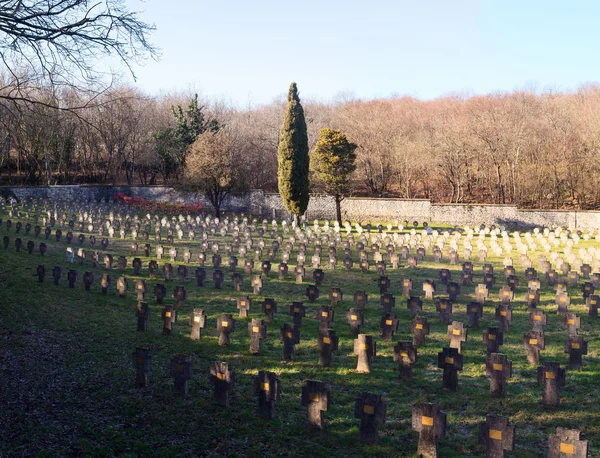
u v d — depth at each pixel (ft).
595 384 44.47
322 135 170.19
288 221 173.88
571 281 86.38
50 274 75.56
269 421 36.78
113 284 75.00
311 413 35.40
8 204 172.14
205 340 53.88
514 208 180.96
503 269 100.42
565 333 60.18
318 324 61.52
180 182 193.06
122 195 201.87
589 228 176.24
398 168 228.43
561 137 214.90
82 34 49.42
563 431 28.89
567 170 215.72
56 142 179.63
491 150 217.36
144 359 41.47
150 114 243.60
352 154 170.19
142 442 33.45
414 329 54.60
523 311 70.28
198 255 95.45
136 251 98.99
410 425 36.63
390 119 246.06
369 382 44.45
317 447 33.40
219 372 38.88
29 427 34.19
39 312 57.16
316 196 191.31
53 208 149.79
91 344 50.37
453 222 185.68
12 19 45.93
